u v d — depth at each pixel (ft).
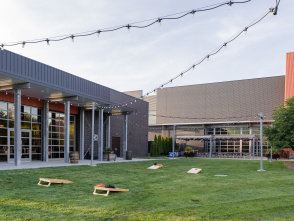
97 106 76.02
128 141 104.17
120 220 18.51
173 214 20.02
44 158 68.13
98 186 28.17
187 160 88.48
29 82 49.52
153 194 27.53
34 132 66.74
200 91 147.23
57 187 30.42
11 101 60.44
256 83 132.16
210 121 142.72
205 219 18.88
